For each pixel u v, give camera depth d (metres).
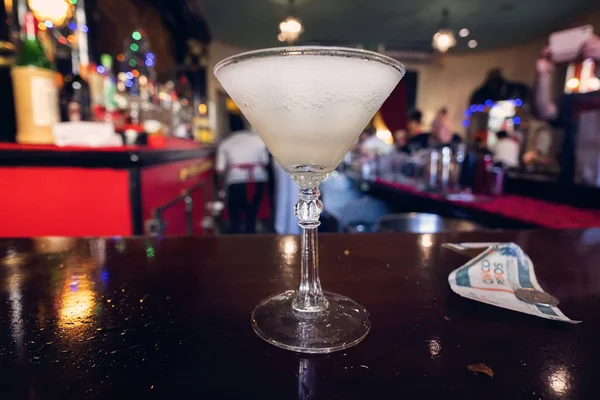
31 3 0.65
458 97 3.31
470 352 0.18
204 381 0.15
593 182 0.77
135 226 0.62
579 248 0.36
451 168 1.07
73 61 0.88
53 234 0.60
